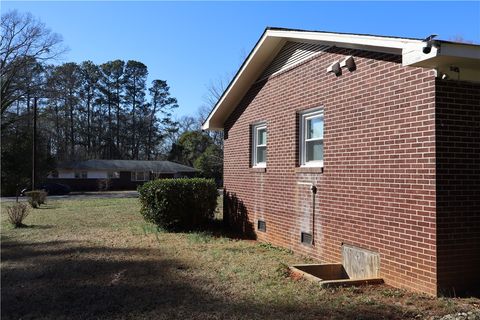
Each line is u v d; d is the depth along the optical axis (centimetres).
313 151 888
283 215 966
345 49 752
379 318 485
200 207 1270
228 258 837
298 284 636
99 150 7400
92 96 7506
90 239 1093
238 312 512
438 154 559
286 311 514
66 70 6850
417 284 584
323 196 813
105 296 587
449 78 554
